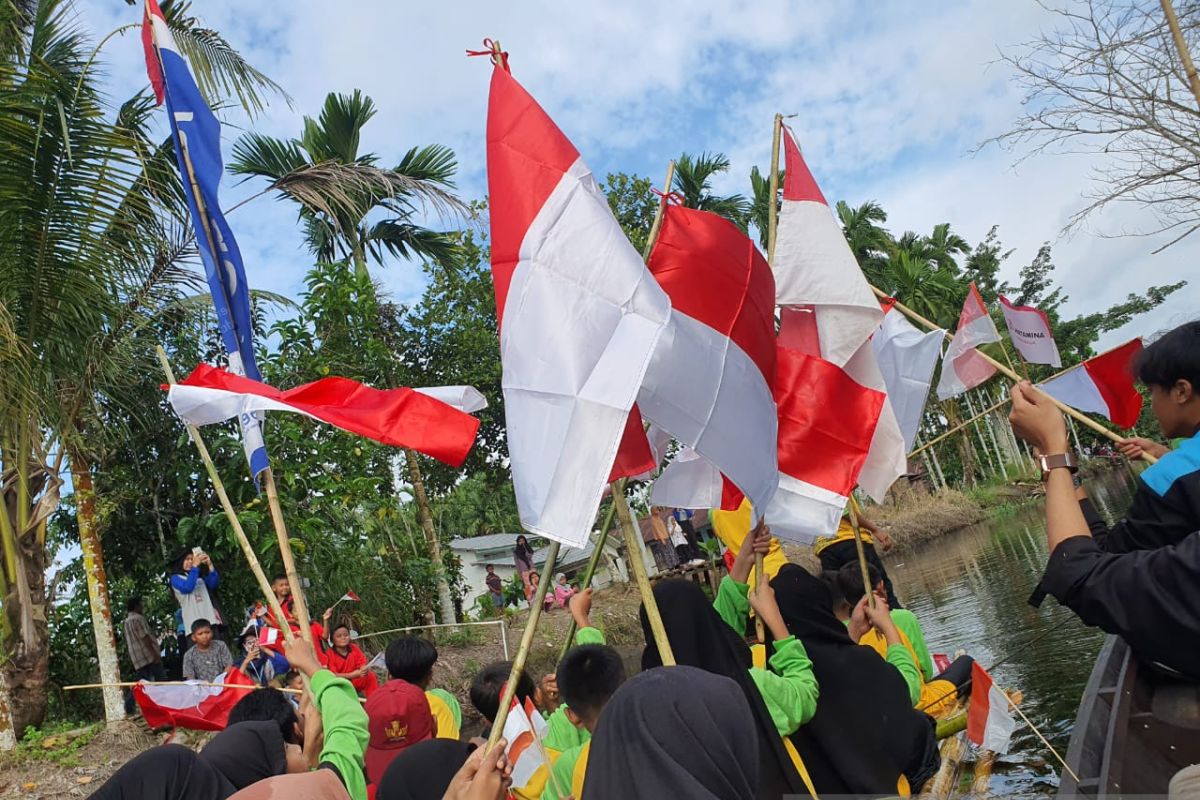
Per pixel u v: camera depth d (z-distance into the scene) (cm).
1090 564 191
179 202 916
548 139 315
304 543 1123
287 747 328
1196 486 203
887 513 2897
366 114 1648
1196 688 293
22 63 860
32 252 816
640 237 1902
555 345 292
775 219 422
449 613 1502
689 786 134
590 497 273
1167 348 219
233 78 973
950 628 1155
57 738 837
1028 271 3575
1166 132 766
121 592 1163
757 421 326
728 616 421
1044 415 213
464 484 3281
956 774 516
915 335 523
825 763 366
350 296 1394
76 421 949
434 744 329
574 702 280
